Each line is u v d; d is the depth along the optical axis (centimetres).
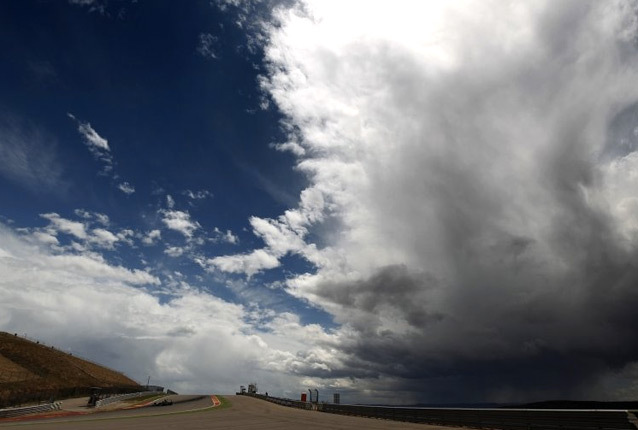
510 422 1816
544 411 1634
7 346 9450
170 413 3509
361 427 2166
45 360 9481
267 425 2292
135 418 2902
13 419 2900
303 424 2369
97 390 4497
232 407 4503
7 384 6138
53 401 4531
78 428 2083
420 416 2569
